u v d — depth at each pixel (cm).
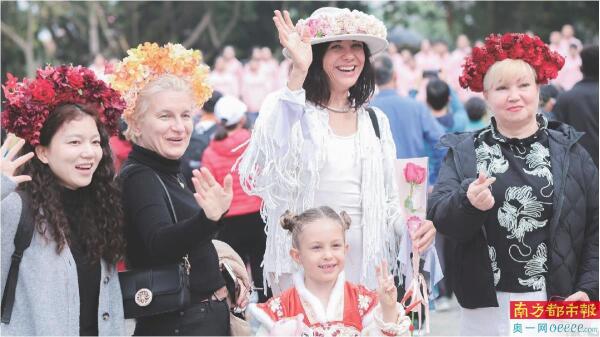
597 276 437
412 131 755
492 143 452
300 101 446
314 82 476
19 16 2816
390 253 484
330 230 394
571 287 438
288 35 441
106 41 2980
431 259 474
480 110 997
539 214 436
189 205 412
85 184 385
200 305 406
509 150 447
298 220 400
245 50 2988
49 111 385
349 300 402
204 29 3006
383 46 481
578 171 442
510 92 441
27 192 377
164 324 403
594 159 748
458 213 427
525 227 438
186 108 417
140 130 416
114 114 407
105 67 454
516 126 447
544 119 457
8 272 369
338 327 394
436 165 768
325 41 470
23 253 371
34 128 380
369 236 465
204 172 377
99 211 392
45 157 385
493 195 439
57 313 368
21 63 2833
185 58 435
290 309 400
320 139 464
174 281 393
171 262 397
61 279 371
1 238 367
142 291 391
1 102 421
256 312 400
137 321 414
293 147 455
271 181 458
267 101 459
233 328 421
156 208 397
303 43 442
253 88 2089
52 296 368
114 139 757
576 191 439
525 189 437
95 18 2745
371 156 471
